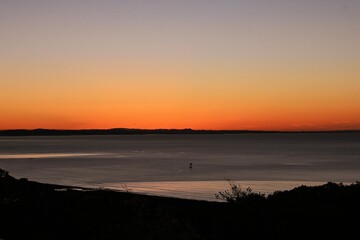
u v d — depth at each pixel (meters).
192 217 18.36
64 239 16.11
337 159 94.81
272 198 18.00
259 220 16.30
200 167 74.44
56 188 34.09
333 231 14.73
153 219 13.61
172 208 20.31
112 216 16.89
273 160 92.56
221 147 175.12
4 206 21.80
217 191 38.81
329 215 15.50
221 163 84.25
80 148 173.38
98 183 48.75
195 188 42.28
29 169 71.62
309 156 106.94
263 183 48.16
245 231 15.93
